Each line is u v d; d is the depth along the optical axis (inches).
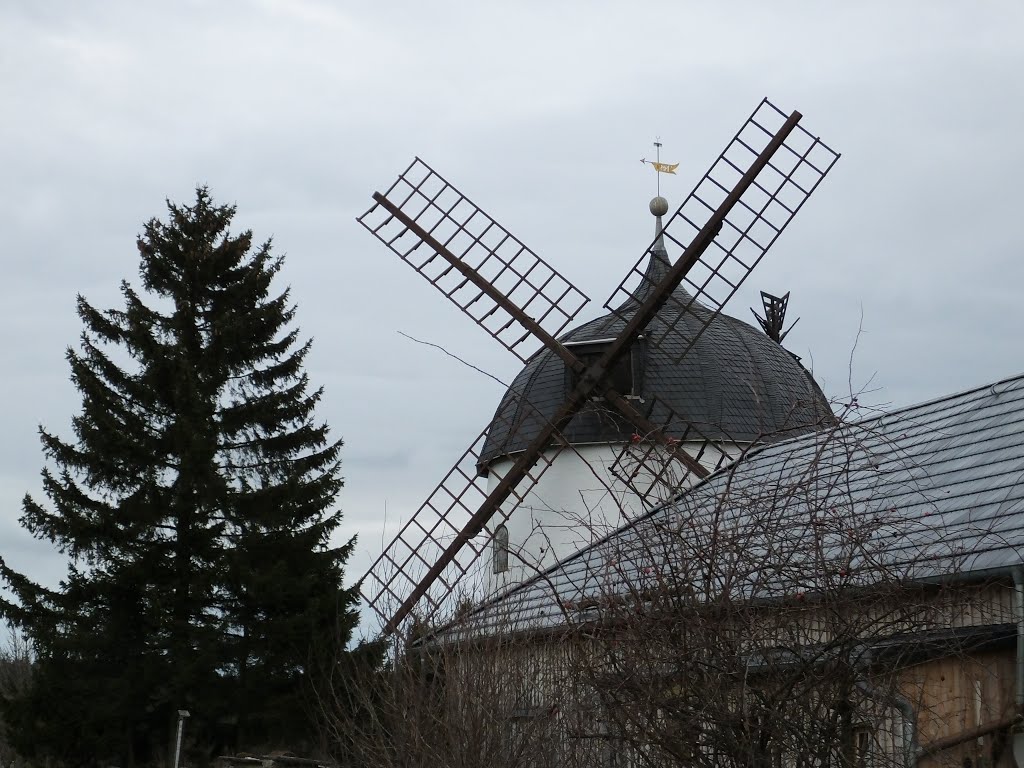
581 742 537.6
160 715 1146.0
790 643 430.0
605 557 494.0
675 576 439.2
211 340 1289.4
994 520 580.4
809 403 499.2
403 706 710.5
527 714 632.4
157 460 1227.2
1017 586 532.4
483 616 725.9
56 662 1151.0
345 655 1092.5
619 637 445.1
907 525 558.9
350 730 861.2
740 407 1284.4
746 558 437.7
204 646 1119.6
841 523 448.5
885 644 439.2
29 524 1208.2
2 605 1186.0
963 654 468.8
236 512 1218.0
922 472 692.1
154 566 1174.3
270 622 1133.7
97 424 1231.5
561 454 1285.7
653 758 442.3
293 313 1342.3
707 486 759.7
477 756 623.2
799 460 685.3
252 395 1316.4
